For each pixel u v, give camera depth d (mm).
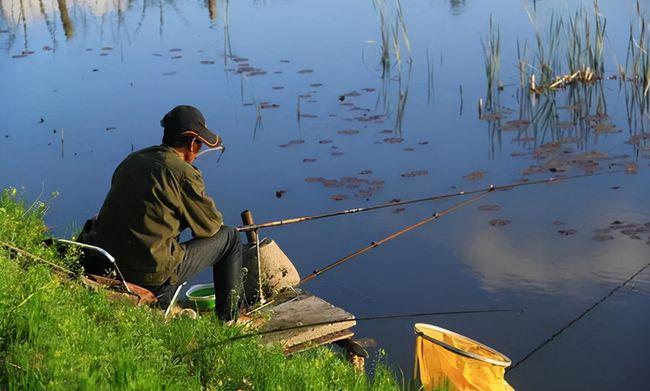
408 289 8539
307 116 13383
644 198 10242
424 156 11688
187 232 10312
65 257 5855
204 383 5109
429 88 14492
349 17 19703
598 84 14484
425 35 17594
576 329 7789
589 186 10617
